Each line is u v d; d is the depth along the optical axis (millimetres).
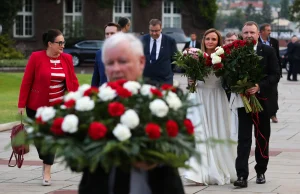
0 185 11430
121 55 5184
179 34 55312
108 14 64625
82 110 4938
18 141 5035
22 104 11305
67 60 11484
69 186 11359
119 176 5070
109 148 4688
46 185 11398
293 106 25953
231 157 11398
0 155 14602
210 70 10938
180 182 5219
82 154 4781
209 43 11258
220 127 11266
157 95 5020
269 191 10828
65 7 64125
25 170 12867
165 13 66625
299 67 41469
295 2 66375
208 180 11289
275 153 14680
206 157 11234
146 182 5109
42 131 5031
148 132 4785
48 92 11297
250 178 11945
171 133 4848
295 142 16484
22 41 62719
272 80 11023
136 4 65562
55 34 11273
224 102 11312
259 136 11242
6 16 58812
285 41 87625
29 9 63375
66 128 4863
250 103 10805
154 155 4828
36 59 11336
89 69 50594
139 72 5301
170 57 14148
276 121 20594
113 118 4887
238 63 10695
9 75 37906
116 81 5168
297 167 13031
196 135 5617
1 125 18891
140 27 65812
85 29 62969
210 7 66688
